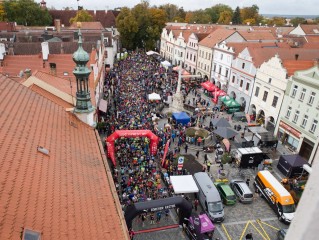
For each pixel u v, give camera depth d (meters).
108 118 38.09
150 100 45.41
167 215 23.23
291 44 58.69
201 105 47.47
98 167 14.39
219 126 34.03
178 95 44.22
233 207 24.98
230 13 137.50
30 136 12.44
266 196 25.47
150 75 61.88
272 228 22.78
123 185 25.34
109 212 11.14
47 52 38.50
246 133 39.16
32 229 7.79
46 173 10.88
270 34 65.75
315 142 32.25
